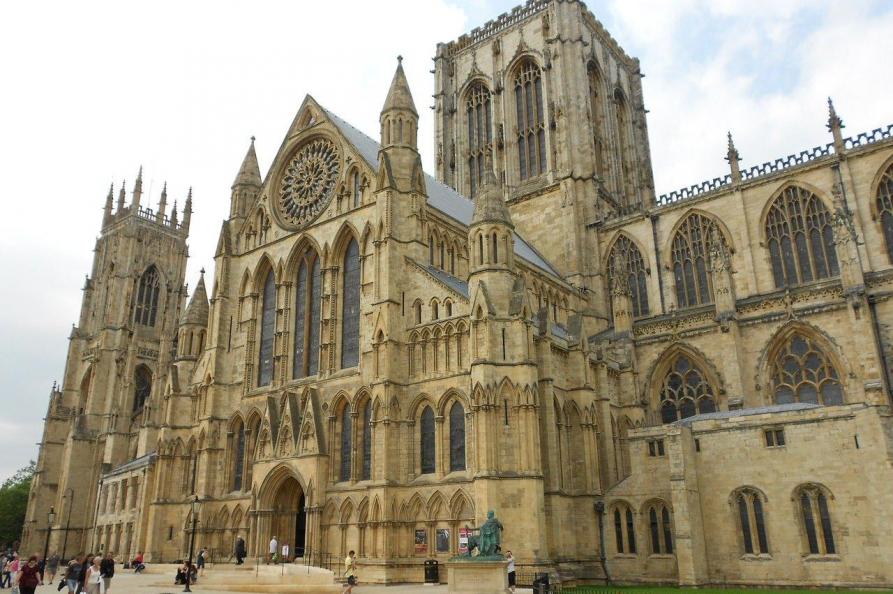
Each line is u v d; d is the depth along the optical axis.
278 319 102.38
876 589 65.88
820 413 72.50
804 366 99.75
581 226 139.38
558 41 153.12
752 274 115.69
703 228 124.31
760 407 90.94
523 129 158.00
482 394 75.12
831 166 111.50
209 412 103.38
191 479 105.62
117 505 136.00
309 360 98.81
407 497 80.25
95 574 55.97
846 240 97.19
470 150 167.75
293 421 92.88
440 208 107.19
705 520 77.00
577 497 85.50
